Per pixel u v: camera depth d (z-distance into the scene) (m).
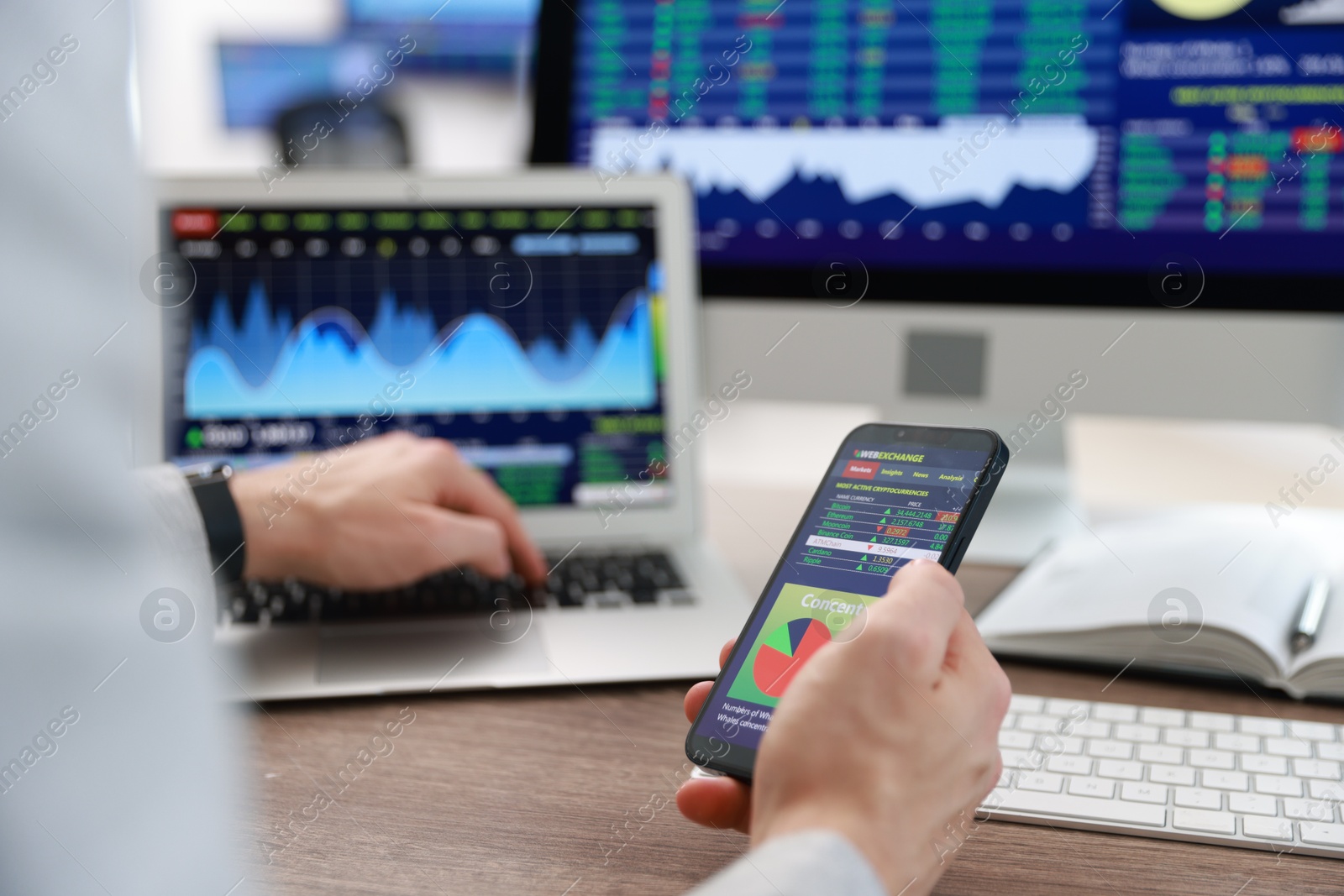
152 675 0.49
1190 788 0.51
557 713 0.62
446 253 0.86
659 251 0.88
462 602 0.74
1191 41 0.84
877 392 0.93
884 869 0.37
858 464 0.58
